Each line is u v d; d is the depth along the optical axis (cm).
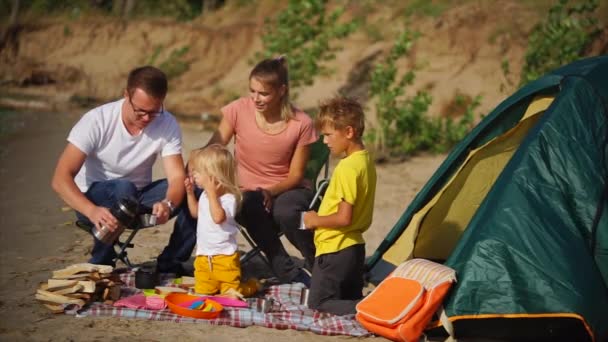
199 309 577
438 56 1712
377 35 1889
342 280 590
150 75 614
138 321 562
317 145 688
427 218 691
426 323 536
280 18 1599
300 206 639
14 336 523
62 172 617
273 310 589
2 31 2608
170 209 629
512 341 545
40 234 815
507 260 532
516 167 570
